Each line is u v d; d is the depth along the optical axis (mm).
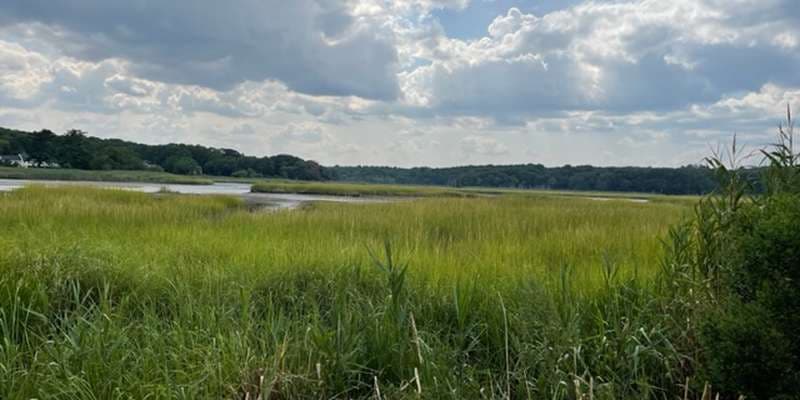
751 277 3256
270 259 7031
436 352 4316
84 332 4238
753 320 3115
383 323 4516
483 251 8266
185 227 10898
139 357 4059
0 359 3979
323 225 12211
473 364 4566
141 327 4656
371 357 4336
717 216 4211
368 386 4133
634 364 4078
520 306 4895
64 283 5715
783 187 3803
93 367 3834
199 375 3873
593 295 5203
